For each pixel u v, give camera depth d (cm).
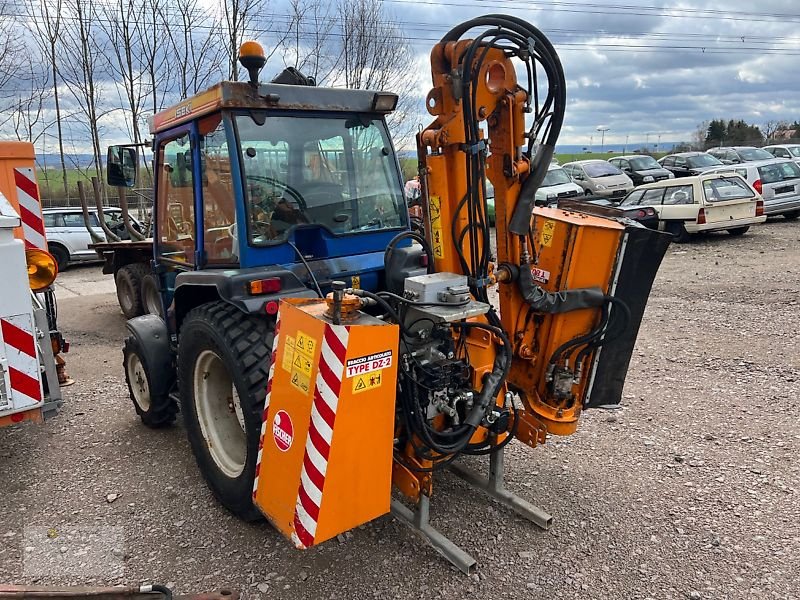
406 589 282
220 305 340
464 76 275
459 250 305
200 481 383
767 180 1456
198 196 367
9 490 376
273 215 344
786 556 298
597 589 280
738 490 357
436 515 338
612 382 337
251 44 326
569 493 360
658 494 356
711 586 280
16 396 352
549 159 293
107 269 863
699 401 484
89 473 395
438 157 298
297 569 297
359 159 379
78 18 1397
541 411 328
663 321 711
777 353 583
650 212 1235
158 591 257
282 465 263
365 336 241
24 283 348
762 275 912
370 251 383
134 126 1379
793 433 423
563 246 310
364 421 249
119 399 527
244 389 307
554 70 286
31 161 453
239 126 331
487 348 316
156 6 1335
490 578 288
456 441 292
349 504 254
